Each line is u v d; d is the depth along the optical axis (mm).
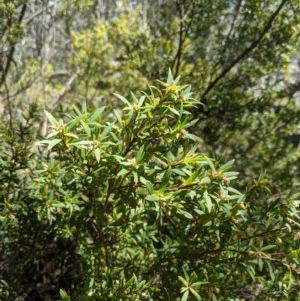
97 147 1812
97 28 5895
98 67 6039
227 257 2330
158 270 2455
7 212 2596
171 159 1911
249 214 2307
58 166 2291
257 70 4680
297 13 4027
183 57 4891
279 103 5031
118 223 2289
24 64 6227
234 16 4516
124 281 2229
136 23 5965
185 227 2342
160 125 1966
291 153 5078
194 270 2305
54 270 3205
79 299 2324
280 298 2377
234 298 2295
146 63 5055
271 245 2158
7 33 4562
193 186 1925
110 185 2119
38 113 3410
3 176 2623
